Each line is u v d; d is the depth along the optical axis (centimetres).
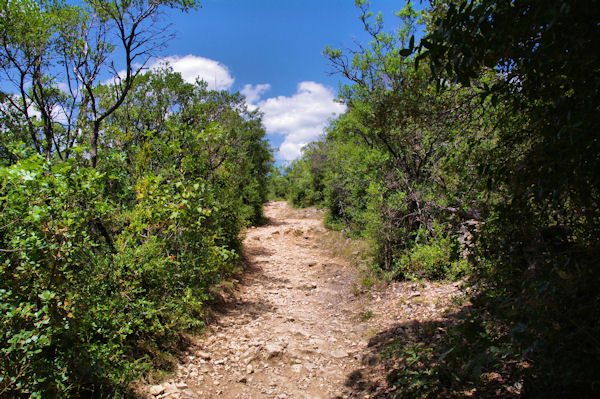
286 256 1359
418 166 866
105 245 478
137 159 616
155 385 421
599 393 176
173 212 557
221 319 687
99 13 671
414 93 366
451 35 186
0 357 261
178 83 923
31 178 284
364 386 430
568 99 166
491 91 210
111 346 362
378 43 938
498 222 250
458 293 608
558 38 157
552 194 184
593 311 161
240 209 1159
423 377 360
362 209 1420
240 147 1255
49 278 296
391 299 727
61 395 296
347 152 1297
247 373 491
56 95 747
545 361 178
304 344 581
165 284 552
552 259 194
